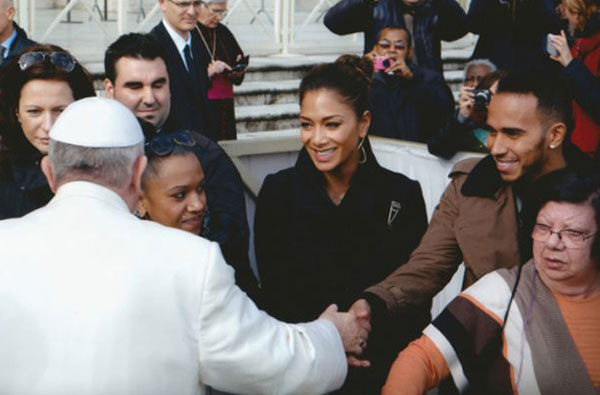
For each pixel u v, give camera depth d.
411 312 3.18
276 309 3.32
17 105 3.37
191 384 2.31
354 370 3.25
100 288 2.23
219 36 6.44
